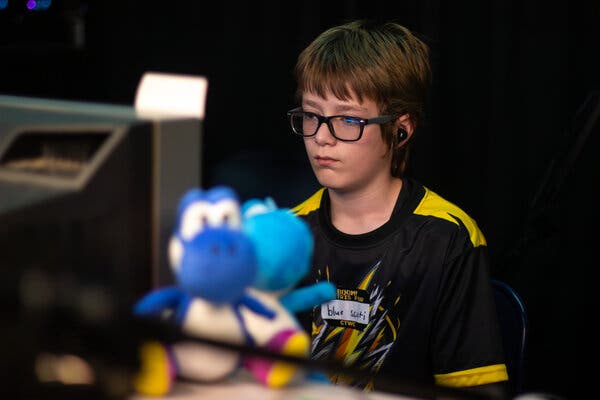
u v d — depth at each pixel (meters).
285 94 5.33
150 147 1.25
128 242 1.23
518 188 4.51
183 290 1.18
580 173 4.25
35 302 1.04
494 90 4.49
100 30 5.78
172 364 1.21
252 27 5.36
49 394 1.08
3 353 1.06
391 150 2.15
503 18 4.43
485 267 2.12
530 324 4.39
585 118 3.26
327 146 2.06
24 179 1.19
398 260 2.13
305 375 1.31
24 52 5.71
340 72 2.01
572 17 4.30
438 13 4.57
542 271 4.37
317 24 5.06
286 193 4.88
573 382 4.41
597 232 4.29
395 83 2.06
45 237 1.13
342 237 2.19
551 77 4.38
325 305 2.19
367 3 4.83
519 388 2.22
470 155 4.64
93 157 1.20
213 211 1.17
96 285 1.10
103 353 1.06
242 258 1.13
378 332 2.14
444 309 2.09
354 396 1.28
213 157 5.52
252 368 1.27
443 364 2.06
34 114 1.33
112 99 5.83
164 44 5.67
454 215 2.16
